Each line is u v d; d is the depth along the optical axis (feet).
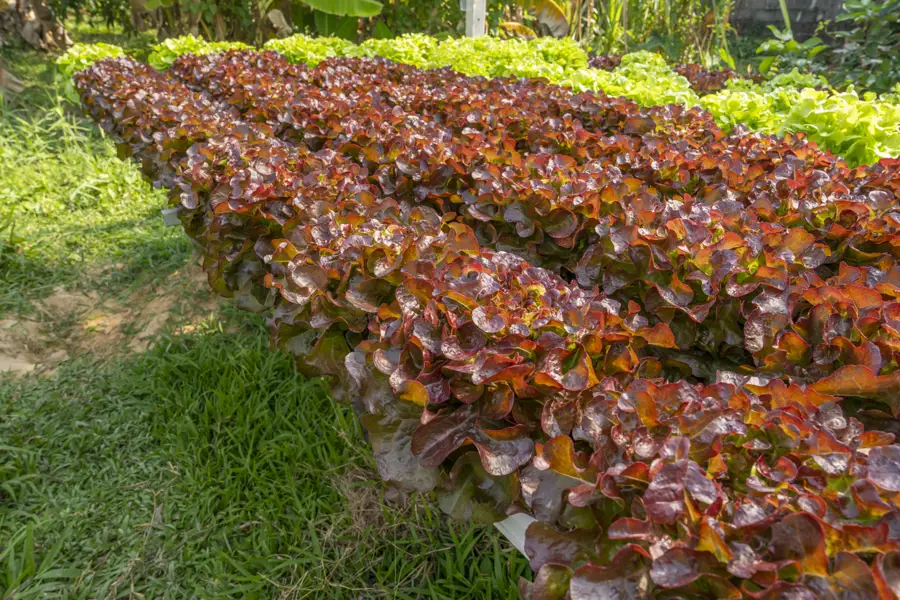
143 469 8.52
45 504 8.00
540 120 12.14
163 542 7.54
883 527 3.01
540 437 4.56
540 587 3.63
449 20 34.94
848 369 4.66
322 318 6.09
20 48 32.96
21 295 12.91
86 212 17.01
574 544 3.78
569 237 7.82
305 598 6.86
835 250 7.25
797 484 3.61
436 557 7.33
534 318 4.93
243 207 7.95
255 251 7.99
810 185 8.22
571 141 10.87
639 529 3.31
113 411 9.62
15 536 7.39
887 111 11.58
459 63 20.45
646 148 10.20
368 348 5.18
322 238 6.70
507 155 9.80
